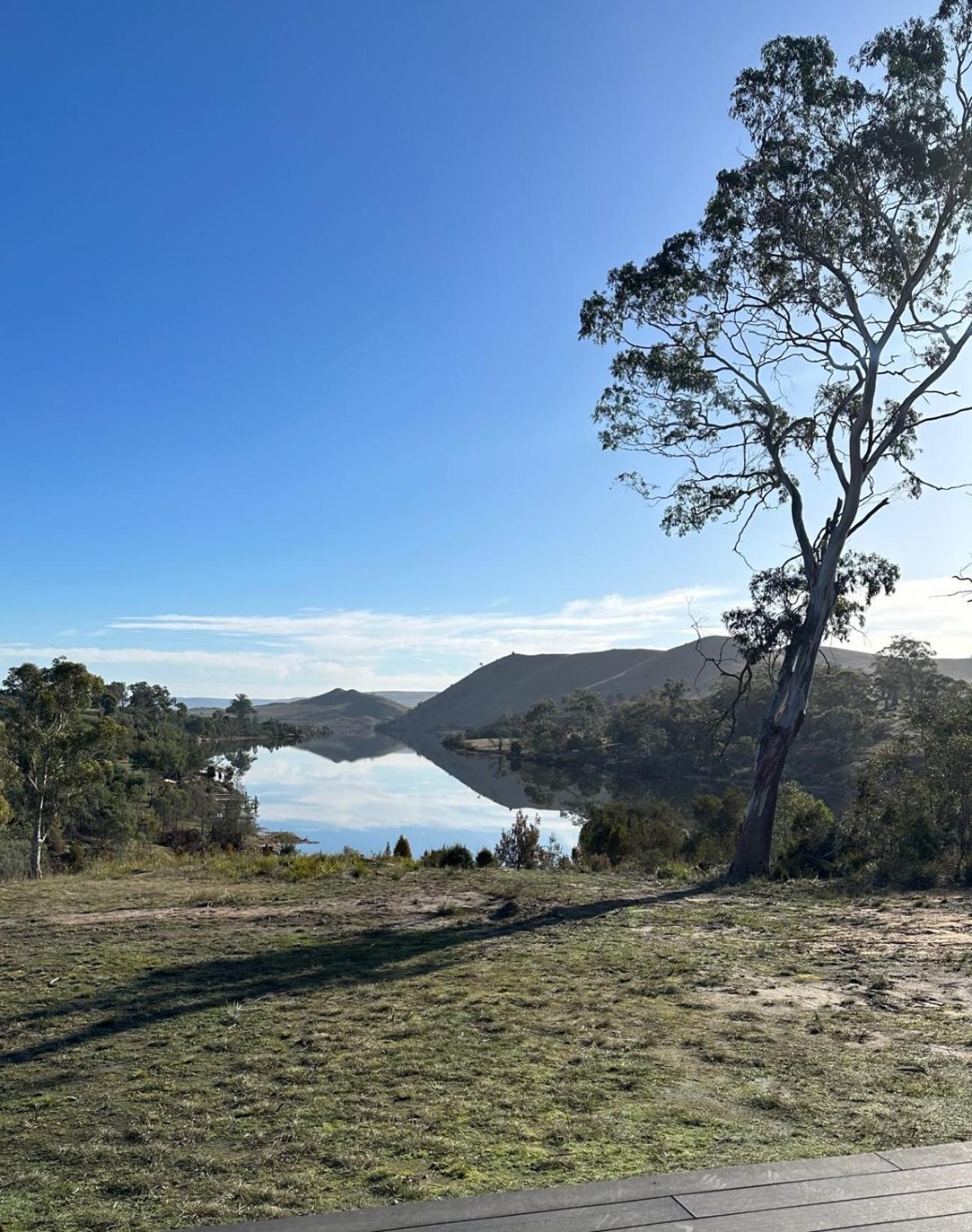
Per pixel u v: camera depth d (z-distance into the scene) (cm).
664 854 2239
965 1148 347
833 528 1698
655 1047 527
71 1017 636
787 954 826
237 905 1177
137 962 816
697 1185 315
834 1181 316
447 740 18850
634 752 8969
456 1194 327
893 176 1623
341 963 800
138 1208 335
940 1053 509
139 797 6147
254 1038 568
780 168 1616
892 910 1103
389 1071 491
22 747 4075
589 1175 340
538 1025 580
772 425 1792
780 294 1742
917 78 1580
